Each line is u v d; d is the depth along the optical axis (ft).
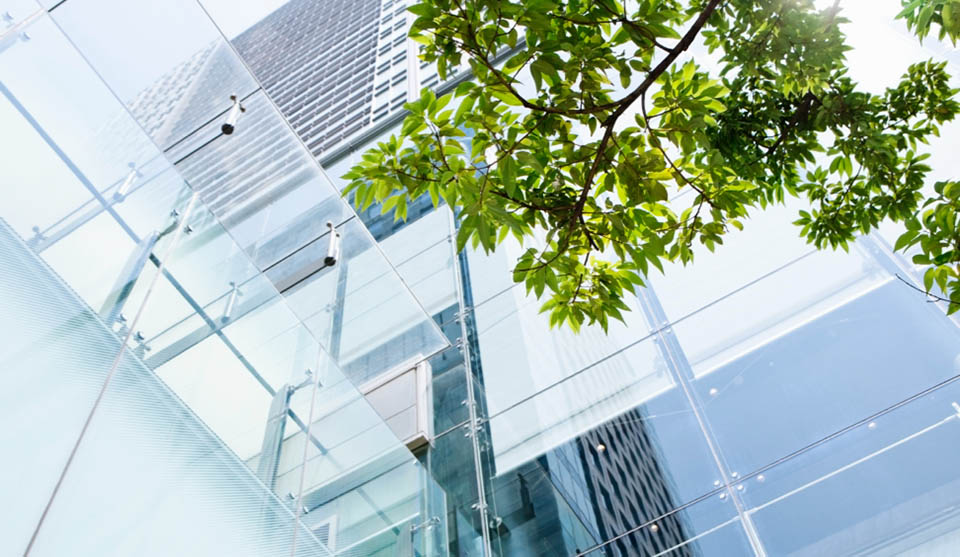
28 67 13.50
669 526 20.80
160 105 22.71
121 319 13.07
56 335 11.10
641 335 27.84
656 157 10.54
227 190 26.73
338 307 31.71
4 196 11.37
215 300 16.99
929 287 12.66
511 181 10.04
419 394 31.45
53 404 10.28
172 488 11.94
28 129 12.70
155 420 12.50
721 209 11.50
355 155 58.75
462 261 39.47
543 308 12.14
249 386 16.46
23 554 8.59
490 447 27.58
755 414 22.24
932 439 18.17
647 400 25.27
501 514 24.57
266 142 29.07
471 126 10.55
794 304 24.64
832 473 19.21
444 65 10.16
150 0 23.94
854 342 22.00
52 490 9.47
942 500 16.85
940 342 20.11
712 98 10.41
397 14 128.57
